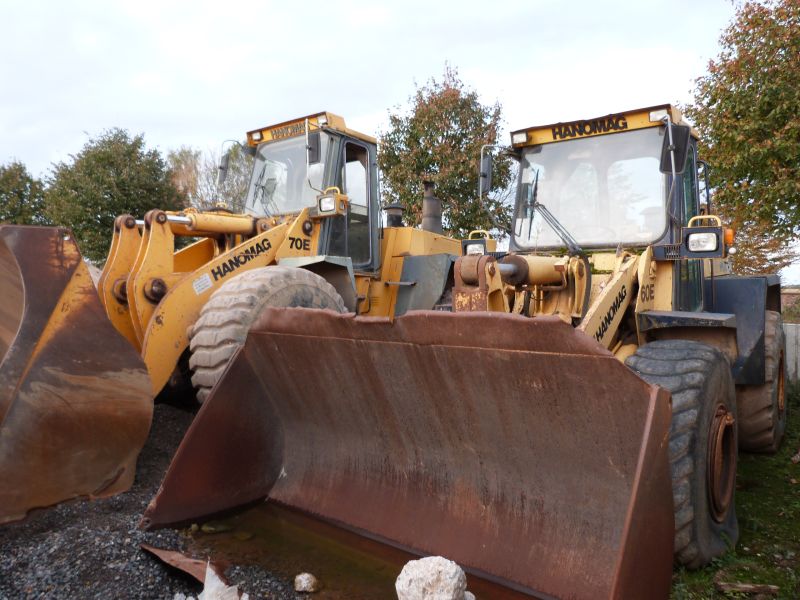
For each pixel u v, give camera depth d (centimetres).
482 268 322
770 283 514
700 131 924
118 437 327
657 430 215
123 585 247
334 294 470
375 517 302
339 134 590
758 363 454
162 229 460
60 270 314
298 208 591
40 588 241
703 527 279
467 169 1316
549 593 243
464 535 274
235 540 295
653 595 214
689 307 440
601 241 431
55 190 1560
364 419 313
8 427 292
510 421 259
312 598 246
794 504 383
